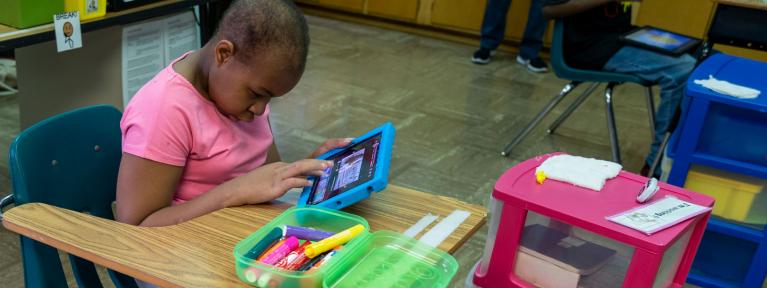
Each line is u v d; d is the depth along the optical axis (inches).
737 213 75.7
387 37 205.6
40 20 73.3
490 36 182.4
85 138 51.1
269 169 45.9
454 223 44.5
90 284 50.6
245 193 44.5
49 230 39.3
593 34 113.9
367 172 44.3
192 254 38.3
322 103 144.4
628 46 112.4
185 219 44.4
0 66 130.6
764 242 74.0
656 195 45.4
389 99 150.9
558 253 43.9
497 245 45.5
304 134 127.0
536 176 45.9
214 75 44.1
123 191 45.4
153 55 93.1
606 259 43.0
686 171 75.9
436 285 36.5
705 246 80.3
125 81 89.4
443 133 133.8
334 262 36.4
